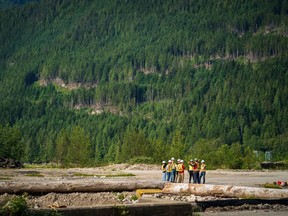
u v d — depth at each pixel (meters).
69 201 31.44
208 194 33.12
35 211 18.44
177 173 45.75
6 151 127.69
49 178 56.09
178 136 152.62
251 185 46.44
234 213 26.66
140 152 138.12
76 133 151.50
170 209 21.00
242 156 109.00
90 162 137.38
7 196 32.41
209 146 130.50
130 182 36.44
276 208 28.69
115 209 20.03
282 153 189.12
